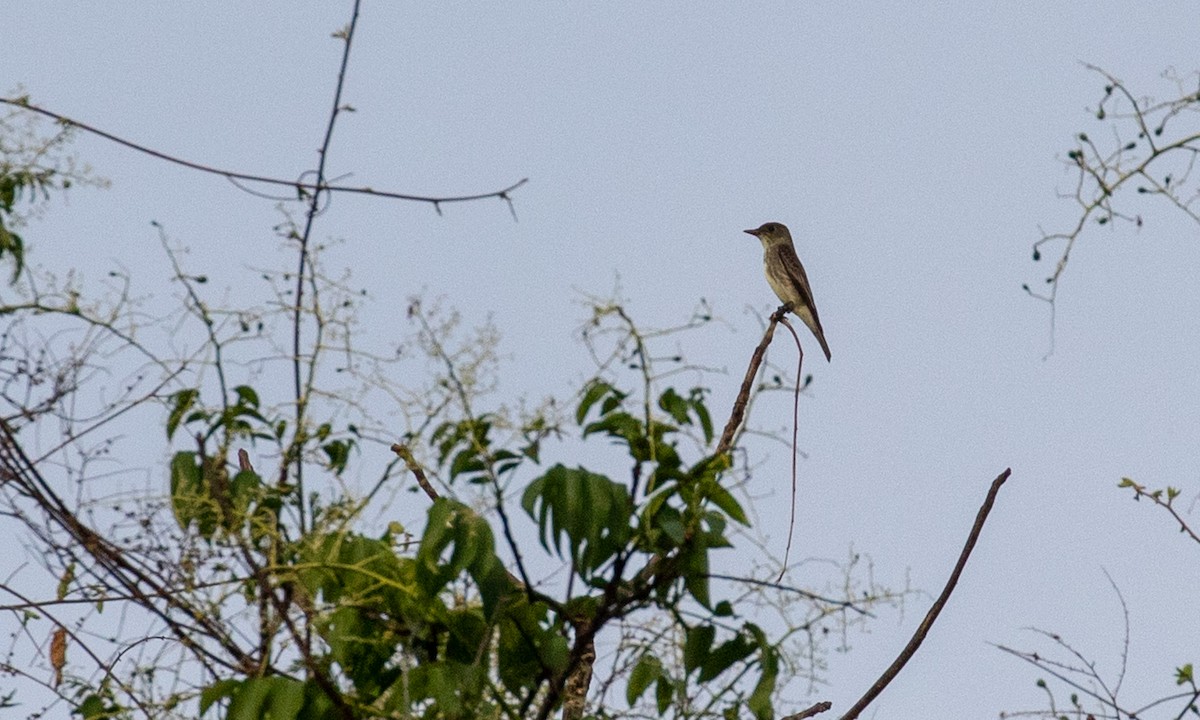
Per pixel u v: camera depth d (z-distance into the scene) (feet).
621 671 33.32
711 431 31.81
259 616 32.99
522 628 33.12
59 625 33.94
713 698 32.24
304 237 35.45
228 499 33.32
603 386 31.55
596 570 30.68
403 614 32.99
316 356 34.91
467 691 32.14
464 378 31.42
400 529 35.22
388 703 32.40
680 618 32.19
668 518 31.50
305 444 34.53
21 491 33.12
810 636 32.12
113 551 32.73
